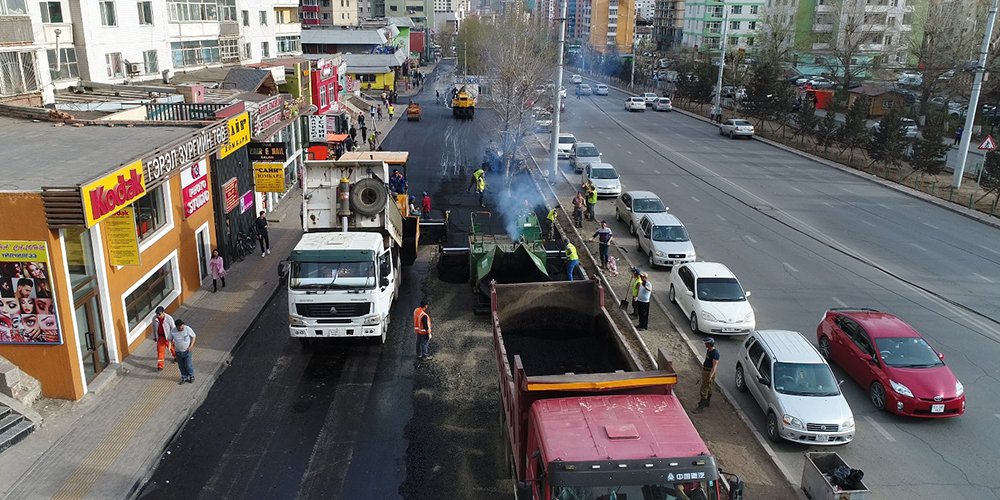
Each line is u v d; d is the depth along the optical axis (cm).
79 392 1441
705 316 1825
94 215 1370
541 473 870
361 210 1889
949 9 6075
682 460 838
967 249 2642
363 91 8906
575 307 1567
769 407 1374
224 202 2286
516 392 1038
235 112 2444
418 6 17775
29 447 1275
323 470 1241
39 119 2200
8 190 1336
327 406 1469
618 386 992
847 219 3061
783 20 9306
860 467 1275
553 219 2752
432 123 6141
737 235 2777
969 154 4588
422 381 1584
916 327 1906
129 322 1709
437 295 2147
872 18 7194
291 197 3353
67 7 2995
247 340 1798
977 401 1520
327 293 1653
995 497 1191
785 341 1488
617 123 6400
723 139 5566
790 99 5750
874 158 4103
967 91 5731
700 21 12762
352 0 13862
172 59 3941
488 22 12219
